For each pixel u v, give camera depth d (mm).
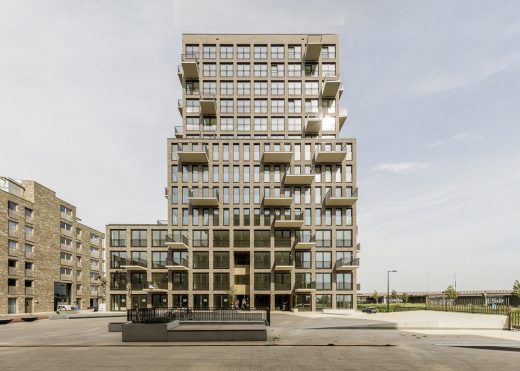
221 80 64250
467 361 13445
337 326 24219
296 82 64438
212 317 25906
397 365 12820
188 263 56938
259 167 59062
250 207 58156
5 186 63781
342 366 12672
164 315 22172
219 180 58594
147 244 60188
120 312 54719
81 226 91250
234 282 56812
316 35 65000
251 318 25750
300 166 59188
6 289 59781
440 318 26141
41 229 71438
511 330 23875
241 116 63594
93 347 16516
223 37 65000
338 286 56844
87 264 94375
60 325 30219
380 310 56469
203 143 59125
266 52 64875
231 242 57312
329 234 57969
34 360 13812
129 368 12445
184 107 63938
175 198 58375
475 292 108375
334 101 64125
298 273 56906
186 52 64812
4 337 20688
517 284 78812
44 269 72125
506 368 12414
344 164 58938
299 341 17875
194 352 15117
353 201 57469
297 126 63438
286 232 57844
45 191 73250
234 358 13930
